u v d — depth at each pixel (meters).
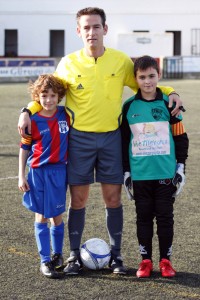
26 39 43.03
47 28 43.00
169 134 5.05
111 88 4.98
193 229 6.39
